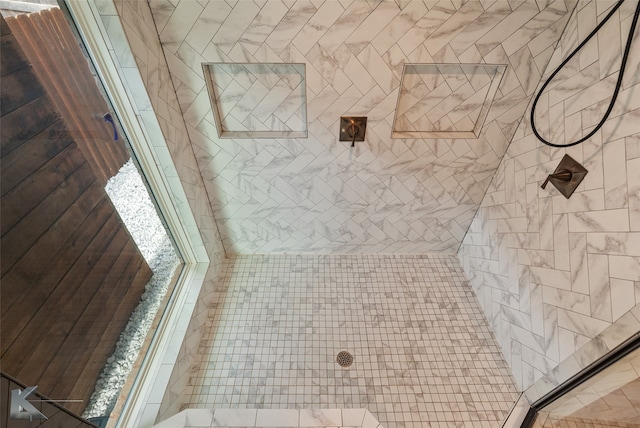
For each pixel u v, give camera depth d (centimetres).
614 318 119
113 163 131
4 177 79
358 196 208
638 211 112
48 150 94
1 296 77
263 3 130
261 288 217
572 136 140
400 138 179
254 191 203
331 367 174
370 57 146
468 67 155
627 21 114
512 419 153
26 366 84
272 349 181
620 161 118
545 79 155
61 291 100
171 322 166
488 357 182
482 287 210
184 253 198
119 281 136
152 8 130
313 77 152
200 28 136
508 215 186
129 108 132
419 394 165
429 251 244
